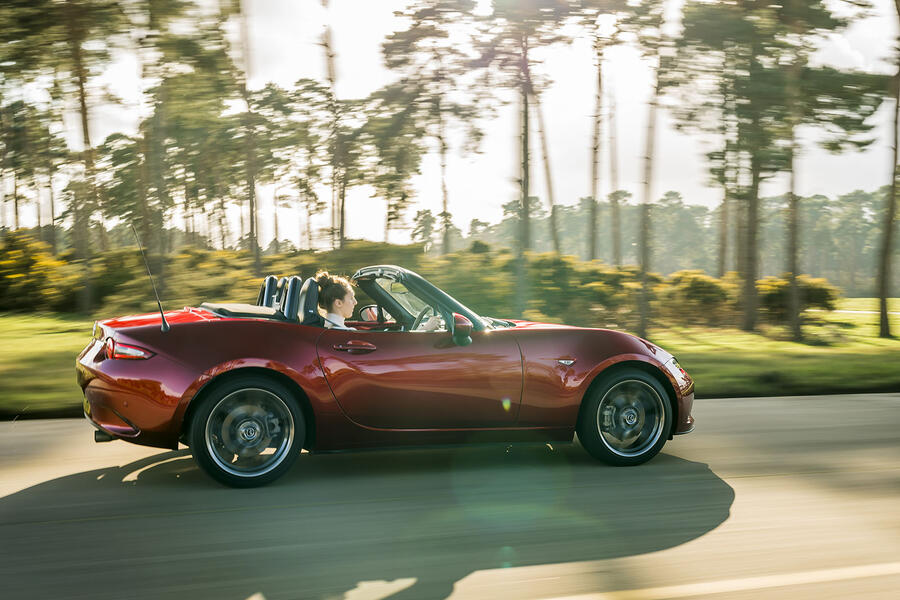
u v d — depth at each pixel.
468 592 3.00
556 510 4.12
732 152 18.92
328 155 22.83
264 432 4.46
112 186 28.31
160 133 19.12
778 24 18.14
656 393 5.21
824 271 162.88
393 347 4.68
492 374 4.81
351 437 4.65
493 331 4.96
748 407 8.00
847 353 15.95
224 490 4.41
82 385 4.59
